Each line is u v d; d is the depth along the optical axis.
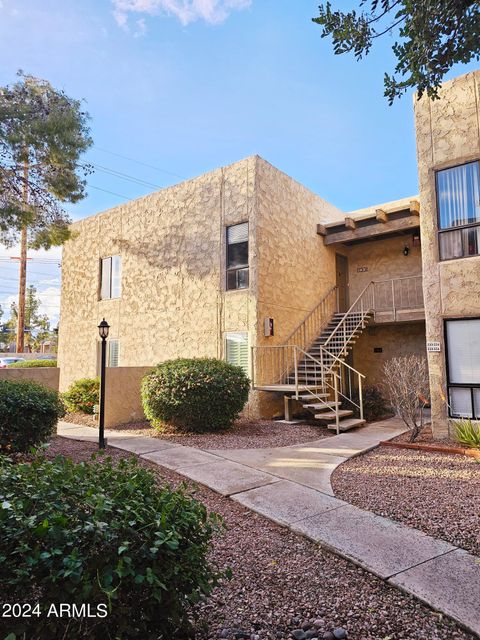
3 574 1.70
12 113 8.27
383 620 2.51
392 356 12.96
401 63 2.75
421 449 6.93
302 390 9.62
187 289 11.66
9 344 42.06
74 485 2.11
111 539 1.81
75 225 15.66
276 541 3.61
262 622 2.48
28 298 38.00
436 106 7.95
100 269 14.55
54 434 8.10
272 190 10.99
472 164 7.51
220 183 11.16
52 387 8.55
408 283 12.59
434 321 7.71
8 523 1.75
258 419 9.84
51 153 8.62
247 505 4.39
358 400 10.99
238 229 10.71
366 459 6.39
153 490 2.35
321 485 5.07
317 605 2.66
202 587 2.04
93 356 14.38
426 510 4.23
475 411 7.19
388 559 3.22
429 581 2.91
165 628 2.02
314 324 12.16
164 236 12.46
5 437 5.79
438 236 7.79
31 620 1.71
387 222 11.77
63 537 1.76
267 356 10.28
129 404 10.05
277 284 10.83
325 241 13.05
